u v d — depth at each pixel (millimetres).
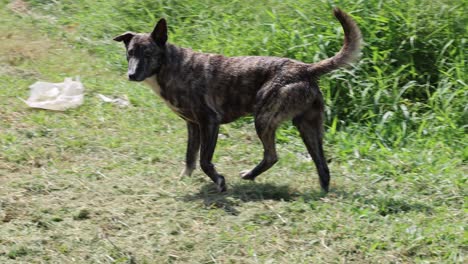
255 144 9039
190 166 7926
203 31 11320
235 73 7570
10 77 10359
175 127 9312
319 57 9898
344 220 6973
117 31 11812
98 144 8688
